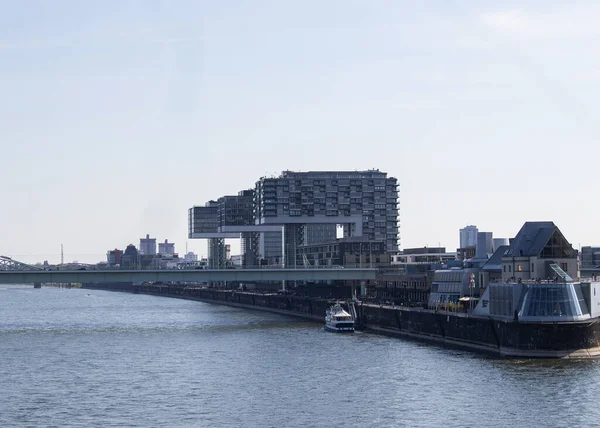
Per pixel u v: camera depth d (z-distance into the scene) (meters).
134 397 145.50
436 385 149.12
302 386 152.25
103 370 175.75
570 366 164.00
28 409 136.75
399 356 186.62
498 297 188.75
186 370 173.88
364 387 149.75
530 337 174.75
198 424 125.12
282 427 122.50
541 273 196.62
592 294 182.38
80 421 128.00
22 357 197.50
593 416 125.00
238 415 130.38
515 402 134.25
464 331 199.38
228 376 165.12
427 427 121.00
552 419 123.88
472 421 123.62
